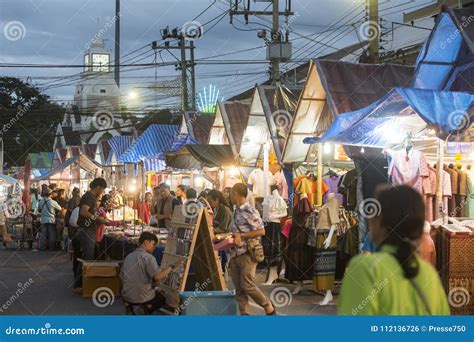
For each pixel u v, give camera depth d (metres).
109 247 13.72
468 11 11.80
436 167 10.91
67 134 58.16
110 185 32.06
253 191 17.78
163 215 14.90
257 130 18.97
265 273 15.52
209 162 18.81
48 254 21.19
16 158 59.59
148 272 9.78
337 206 11.41
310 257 12.42
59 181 37.31
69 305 11.47
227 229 12.24
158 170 23.62
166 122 45.09
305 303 11.48
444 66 12.45
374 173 11.41
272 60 22.05
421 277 3.09
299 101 15.22
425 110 8.95
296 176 16.16
